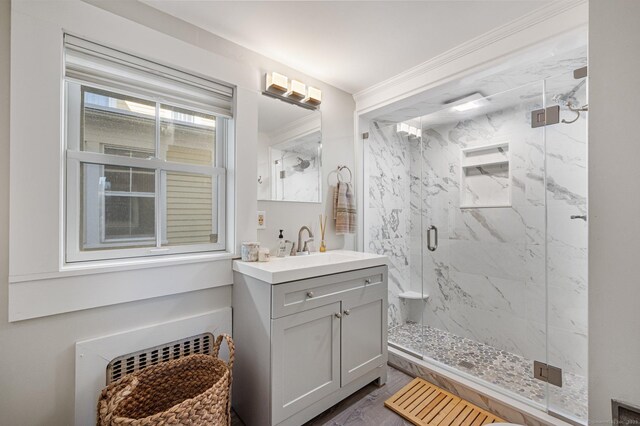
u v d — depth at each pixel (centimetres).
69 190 132
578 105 172
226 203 182
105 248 142
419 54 194
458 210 235
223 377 122
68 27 125
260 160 193
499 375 188
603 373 111
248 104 183
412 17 157
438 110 266
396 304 272
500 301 215
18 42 115
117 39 138
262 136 194
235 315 171
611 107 110
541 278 196
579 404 151
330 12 154
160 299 151
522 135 198
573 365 177
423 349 226
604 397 110
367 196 264
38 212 119
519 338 206
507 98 198
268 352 139
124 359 141
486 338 222
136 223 151
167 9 152
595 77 113
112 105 145
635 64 104
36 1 118
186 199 168
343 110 247
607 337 110
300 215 215
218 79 171
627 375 105
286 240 206
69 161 132
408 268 267
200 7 150
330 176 236
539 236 196
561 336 183
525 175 199
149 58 148
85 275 129
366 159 264
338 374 164
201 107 170
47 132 121
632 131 105
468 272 231
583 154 175
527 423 150
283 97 205
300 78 215
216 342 141
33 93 117
